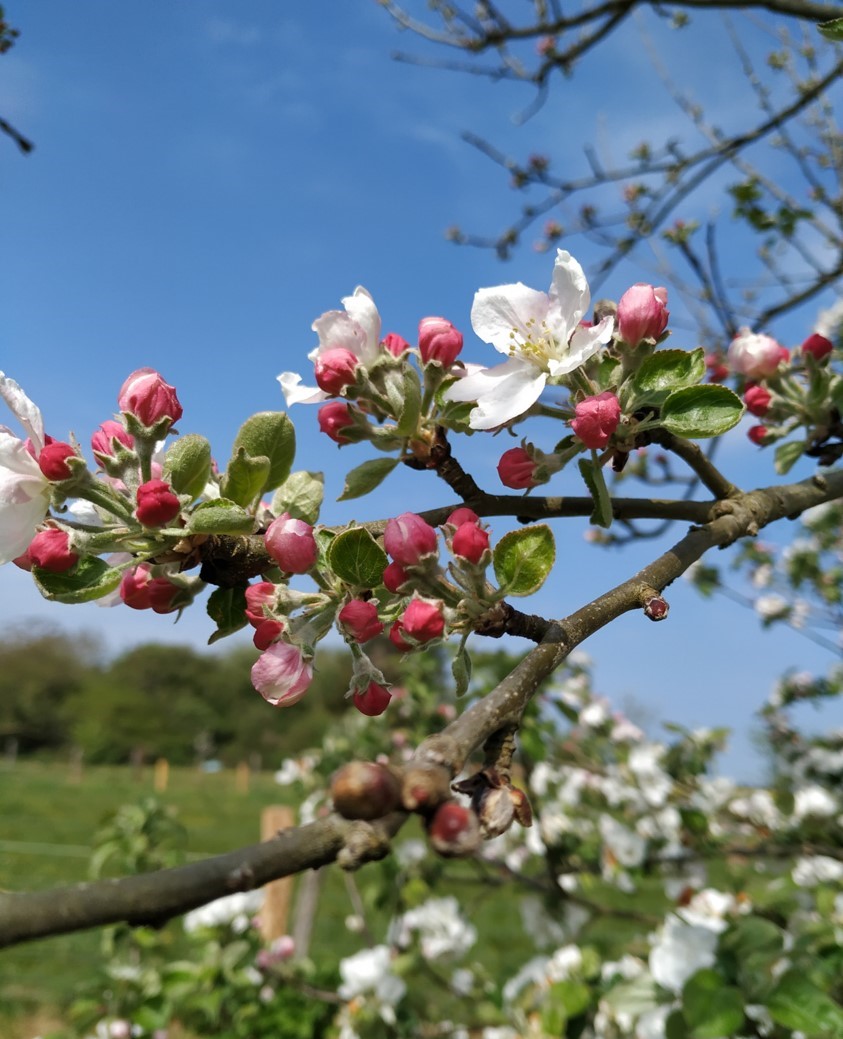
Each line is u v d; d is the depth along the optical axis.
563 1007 2.76
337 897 10.24
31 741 41.56
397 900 4.78
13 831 14.54
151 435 1.22
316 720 39.09
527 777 4.47
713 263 3.74
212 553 1.25
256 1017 4.62
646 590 1.10
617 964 3.24
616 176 4.57
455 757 0.68
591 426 1.26
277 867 0.58
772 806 4.44
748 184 4.20
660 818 4.37
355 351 1.41
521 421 1.39
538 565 1.11
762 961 2.09
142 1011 4.35
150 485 1.16
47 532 1.17
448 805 0.64
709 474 1.49
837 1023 1.90
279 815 6.05
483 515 1.42
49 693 43.94
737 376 2.84
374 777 0.62
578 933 4.18
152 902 0.54
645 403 1.35
